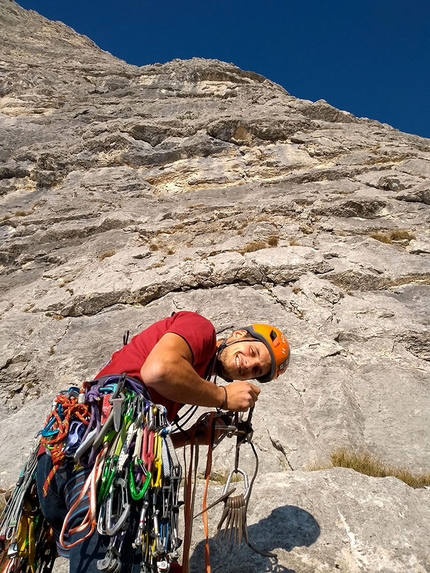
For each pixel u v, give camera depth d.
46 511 2.42
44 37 38.28
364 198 13.26
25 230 14.58
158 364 2.40
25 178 19.30
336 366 6.88
